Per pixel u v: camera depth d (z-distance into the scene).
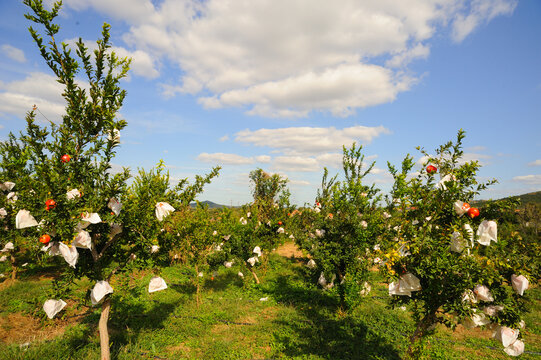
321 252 6.55
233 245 8.96
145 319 6.28
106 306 4.25
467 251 3.01
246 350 5.05
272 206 10.61
